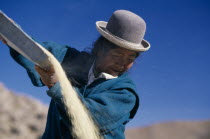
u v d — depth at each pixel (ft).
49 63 9.50
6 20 8.85
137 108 11.56
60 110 9.96
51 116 11.93
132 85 11.65
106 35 11.76
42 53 9.30
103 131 10.64
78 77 12.28
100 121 10.54
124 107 10.98
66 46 13.29
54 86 9.72
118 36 11.75
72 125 10.09
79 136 10.14
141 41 12.60
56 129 11.53
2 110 119.14
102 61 12.01
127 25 11.70
